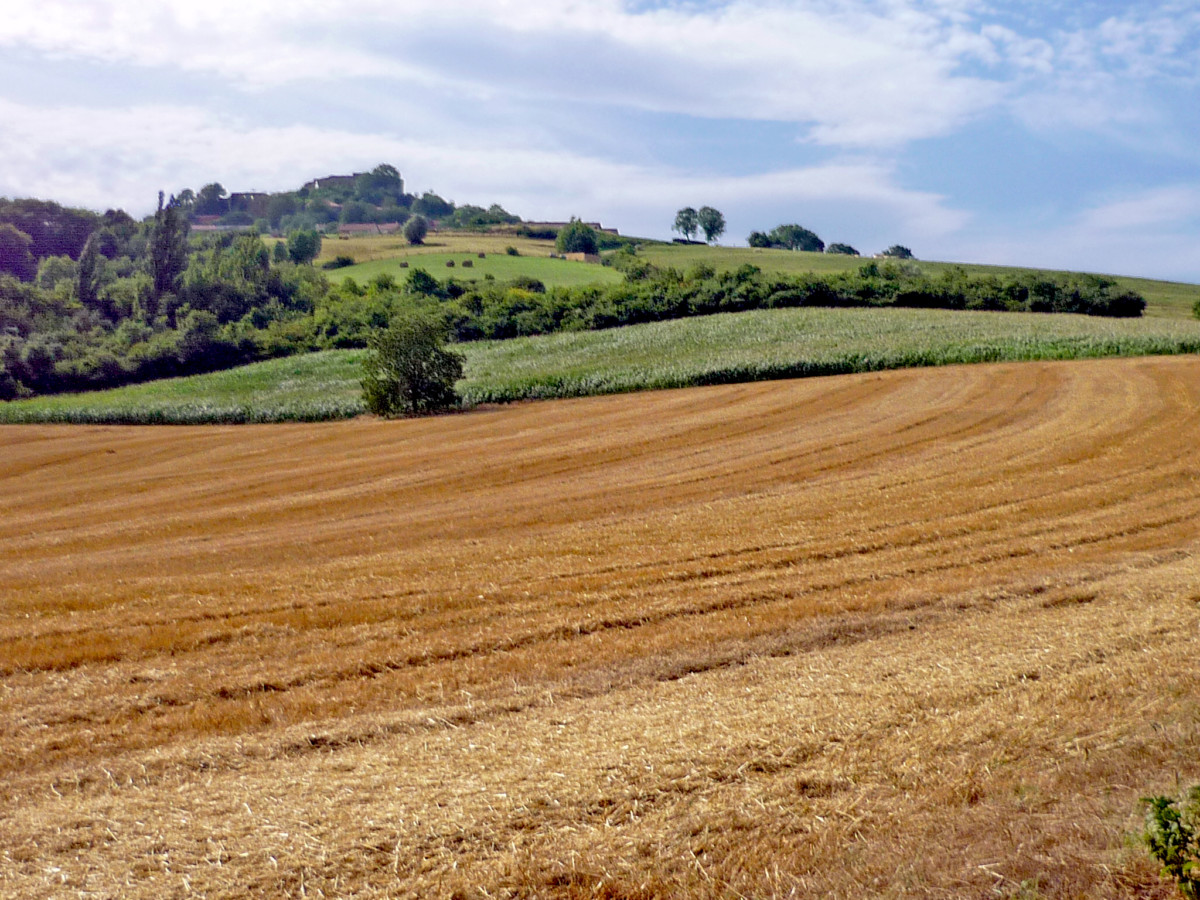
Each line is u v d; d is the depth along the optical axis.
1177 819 4.31
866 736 6.44
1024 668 7.79
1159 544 13.57
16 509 23.30
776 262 109.31
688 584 12.39
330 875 4.93
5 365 63.91
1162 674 7.34
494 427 33.75
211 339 69.75
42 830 5.66
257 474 26.73
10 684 9.16
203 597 12.52
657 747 6.39
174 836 5.46
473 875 4.86
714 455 24.88
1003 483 19.27
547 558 14.34
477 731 7.26
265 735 7.43
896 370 41.09
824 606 10.78
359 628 10.82
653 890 4.71
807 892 4.58
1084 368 37.19
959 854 4.77
